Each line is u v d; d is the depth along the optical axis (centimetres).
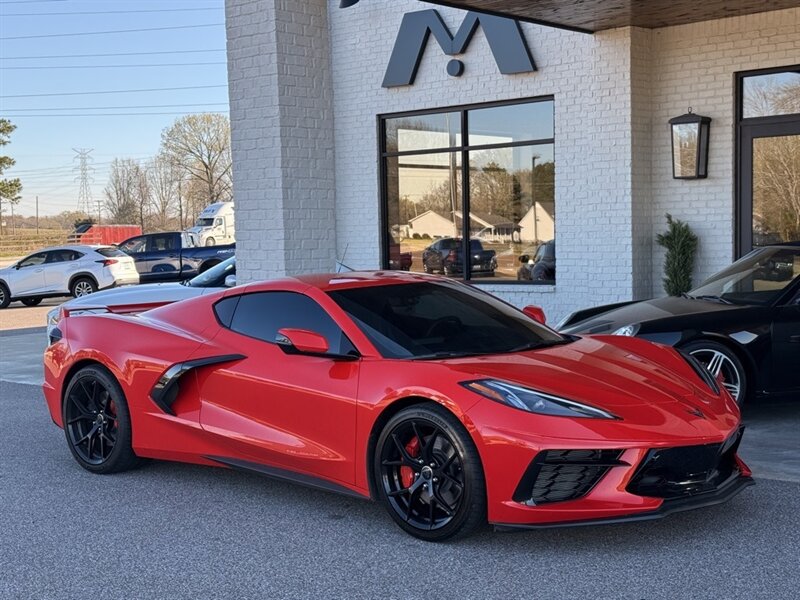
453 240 1252
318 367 495
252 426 524
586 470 413
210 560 439
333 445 483
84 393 617
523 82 1141
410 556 434
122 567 434
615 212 1070
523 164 1171
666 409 432
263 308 546
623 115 1052
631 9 959
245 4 879
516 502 415
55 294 2392
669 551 425
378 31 1275
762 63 990
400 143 1291
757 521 466
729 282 762
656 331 685
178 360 556
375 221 1316
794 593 373
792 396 694
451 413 433
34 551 459
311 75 888
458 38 1186
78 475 611
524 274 1184
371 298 525
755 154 1012
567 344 525
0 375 1125
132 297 972
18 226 10781
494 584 394
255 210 893
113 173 8362
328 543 458
